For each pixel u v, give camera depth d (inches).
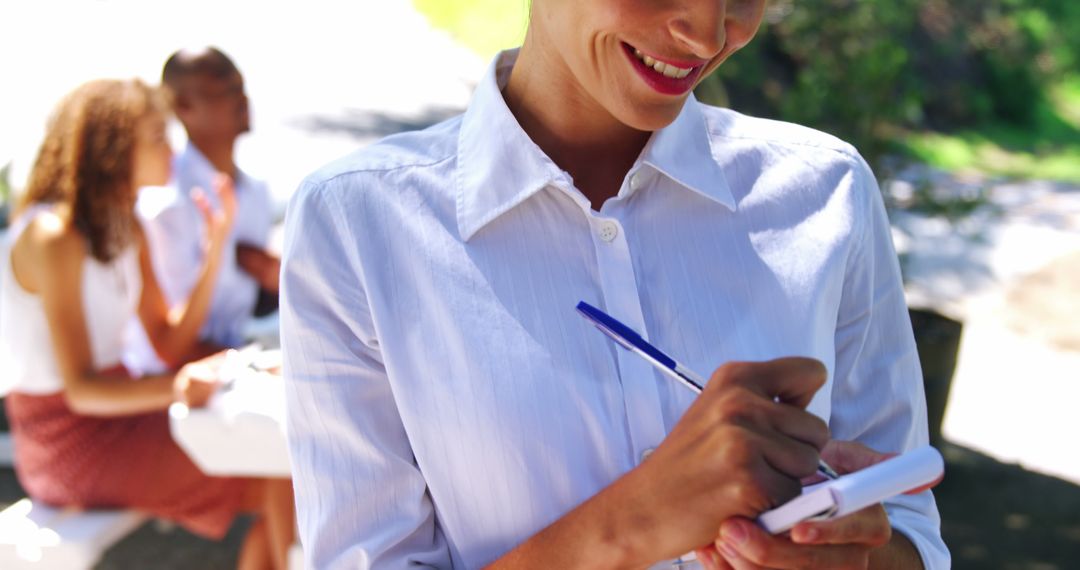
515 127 48.4
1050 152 570.3
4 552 115.6
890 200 187.2
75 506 119.4
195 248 135.9
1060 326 289.1
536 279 48.1
